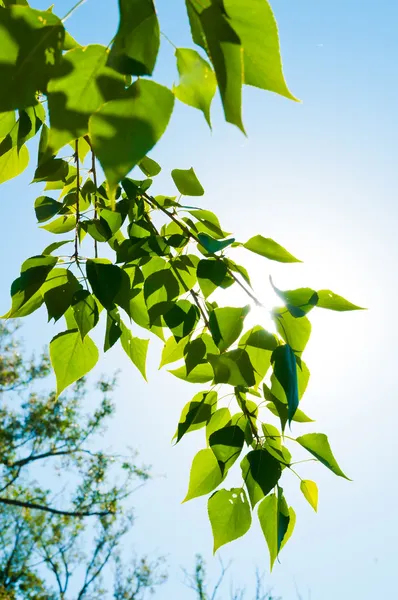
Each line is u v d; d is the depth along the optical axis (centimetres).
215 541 92
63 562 998
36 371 998
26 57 56
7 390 980
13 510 982
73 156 93
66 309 89
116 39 53
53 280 90
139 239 92
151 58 54
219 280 87
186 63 60
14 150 83
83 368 91
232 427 91
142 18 54
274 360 82
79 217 96
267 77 49
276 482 89
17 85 55
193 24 51
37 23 56
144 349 96
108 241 96
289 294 86
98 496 982
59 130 56
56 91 56
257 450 90
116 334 92
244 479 91
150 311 91
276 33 49
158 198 96
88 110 56
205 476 94
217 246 82
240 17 49
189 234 92
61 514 969
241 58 47
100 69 57
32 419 952
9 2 64
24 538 977
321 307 89
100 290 87
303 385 88
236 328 87
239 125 46
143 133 54
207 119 61
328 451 93
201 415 94
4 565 953
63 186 102
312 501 94
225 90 46
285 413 88
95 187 92
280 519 90
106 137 53
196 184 95
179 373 97
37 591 952
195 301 93
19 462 970
